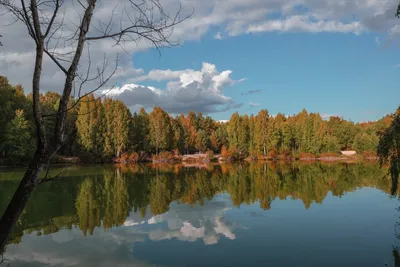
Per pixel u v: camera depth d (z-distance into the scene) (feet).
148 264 35.04
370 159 229.66
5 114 156.97
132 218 55.36
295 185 94.02
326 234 44.91
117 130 217.56
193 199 73.00
